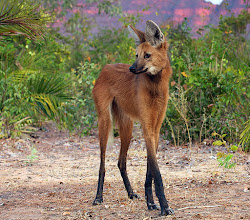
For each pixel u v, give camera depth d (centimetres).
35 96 1234
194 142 1203
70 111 1396
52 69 1505
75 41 2308
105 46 2228
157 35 620
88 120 1385
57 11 2183
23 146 1234
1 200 707
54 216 615
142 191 758
